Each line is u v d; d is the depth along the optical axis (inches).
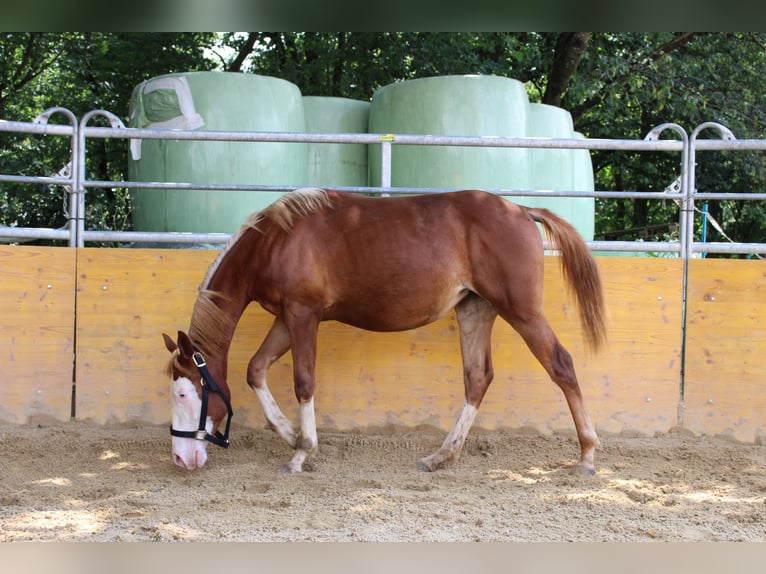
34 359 185.9
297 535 113.5
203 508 129.0
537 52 429.1
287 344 162.4
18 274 185.2
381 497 137.2
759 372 185.6
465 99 219.0
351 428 187.6
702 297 186.9
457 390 187.5
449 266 152.4
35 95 431.2
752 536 116.2
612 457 171.0
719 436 186.4
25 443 171.3
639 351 186.5
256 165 211.5
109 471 155.7
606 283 186.7
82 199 188.4
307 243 151.6
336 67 419.8
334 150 235.8
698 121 437.7
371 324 157.8
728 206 462.3
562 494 140.8
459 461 167.8
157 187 187.0
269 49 438.6
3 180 182.1
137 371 187.6
